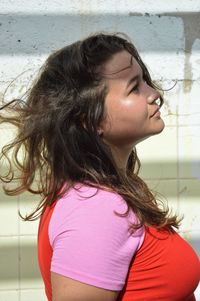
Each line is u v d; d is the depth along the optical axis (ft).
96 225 6.67
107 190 7.11
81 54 7.70
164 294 7.18
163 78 15.78
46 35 15.48
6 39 15.38
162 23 15.71
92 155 7.48
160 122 7.88
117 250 6.70
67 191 7.24
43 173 8.38
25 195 15.64
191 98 15.90
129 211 6.98
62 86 7.72
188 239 16.01
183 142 15.93
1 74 15.42
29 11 15.39
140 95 7.73
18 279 15.81
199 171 16.02
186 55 15.80
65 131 7.56
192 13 15.72
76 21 15.52
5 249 15.74
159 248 7.19
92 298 6.53
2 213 15.64
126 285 7.04
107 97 7.54
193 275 7.43
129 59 7.74
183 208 16.01
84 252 6.53
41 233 7.61
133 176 8.59
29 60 15.47
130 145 7.95
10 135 15.19
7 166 15.20
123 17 15.62
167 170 15.93
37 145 8.16
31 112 8.02
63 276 6.56
